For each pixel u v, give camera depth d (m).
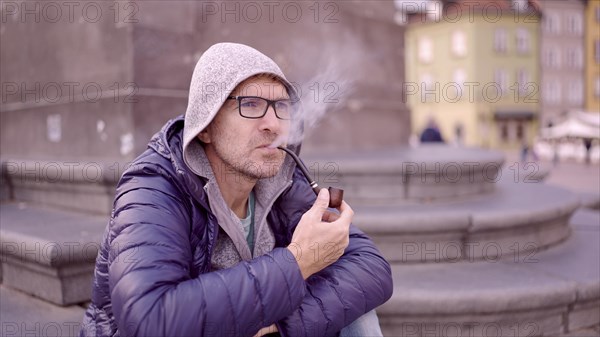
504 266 2.70
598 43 39.16
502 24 34.69
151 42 3.46
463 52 34.59
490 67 34.69
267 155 1.26
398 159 3.53
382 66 5.97
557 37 38.34
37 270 2.31
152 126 3.42
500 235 2.88
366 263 1.38
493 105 35.53
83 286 2.30
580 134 26.09
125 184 1.22
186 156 1.22
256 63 1.22
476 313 2.25
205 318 1.05
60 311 2.21
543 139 28.59
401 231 2.70
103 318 1.28
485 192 3.62
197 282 1.09
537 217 2.94
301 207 1.46
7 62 4.30
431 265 2.71
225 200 1.35
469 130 35.62
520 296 2.26
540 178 4.99
